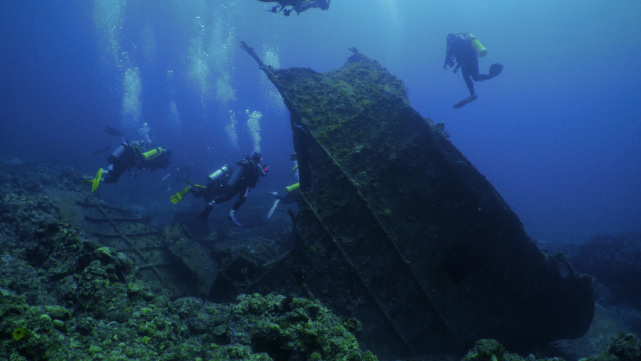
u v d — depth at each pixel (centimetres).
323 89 522
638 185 7906
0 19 6194
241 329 252
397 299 363
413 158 411
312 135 454
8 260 292
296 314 245
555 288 375
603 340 518
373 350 340
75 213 593
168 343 225
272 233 909
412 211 393
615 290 777
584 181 9375
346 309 362
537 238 1517
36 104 5794
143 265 525
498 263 375
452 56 599
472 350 263
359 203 396
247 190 558
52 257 302
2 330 164
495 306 375
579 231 1805
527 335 389
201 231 816
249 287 376
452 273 375
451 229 383
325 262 380
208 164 2344
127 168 644
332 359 221
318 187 420
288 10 526
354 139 445
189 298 305
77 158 2094
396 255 374
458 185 388
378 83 516
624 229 1975
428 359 339
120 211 695
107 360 186
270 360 217
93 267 261
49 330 175
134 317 234
